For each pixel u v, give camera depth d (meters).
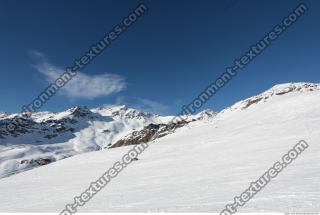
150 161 48.97
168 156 52.94
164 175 29.78
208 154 44.56
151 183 25.11
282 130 50.91
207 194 15.82
